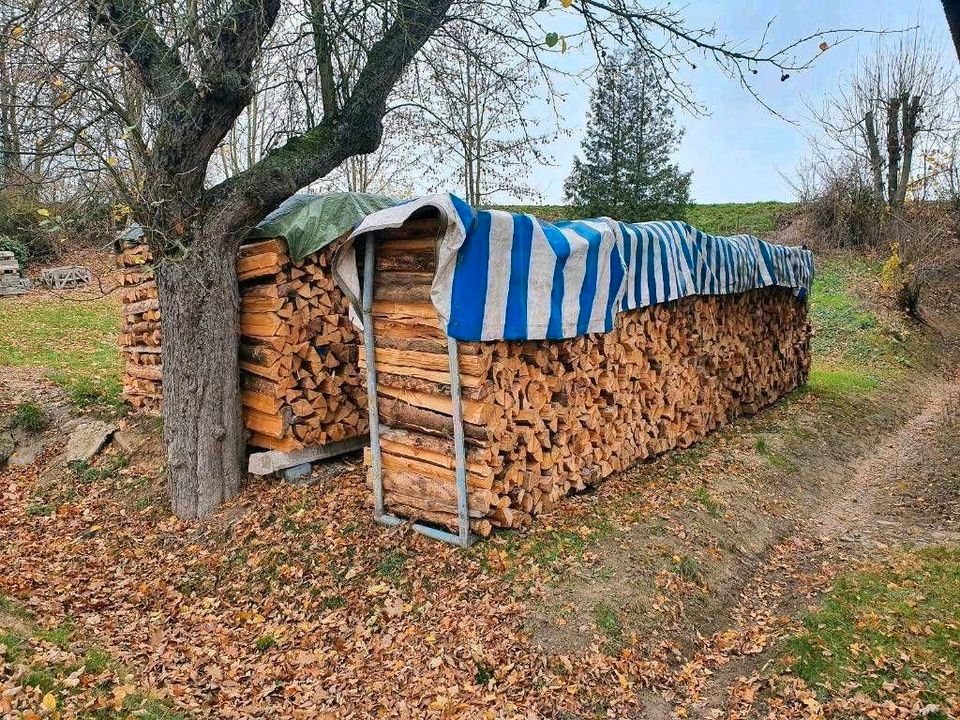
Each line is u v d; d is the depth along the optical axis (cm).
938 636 378
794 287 1055
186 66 536
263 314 634
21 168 505
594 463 608
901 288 1673
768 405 1015
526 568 459
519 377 514
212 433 611
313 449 660
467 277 458
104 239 877
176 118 564
